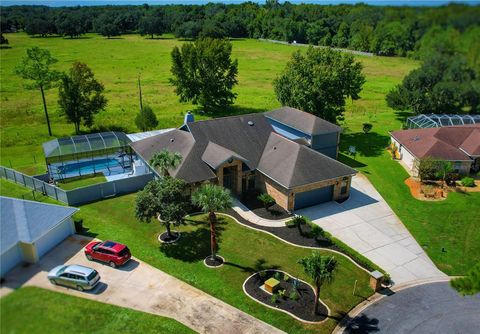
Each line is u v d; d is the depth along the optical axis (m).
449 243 34.12
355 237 34.66
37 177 44.09
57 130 64.12
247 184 42.75
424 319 25.55
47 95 84.44
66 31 193.75
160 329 23.77
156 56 139.25
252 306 26.05
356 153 55.41
